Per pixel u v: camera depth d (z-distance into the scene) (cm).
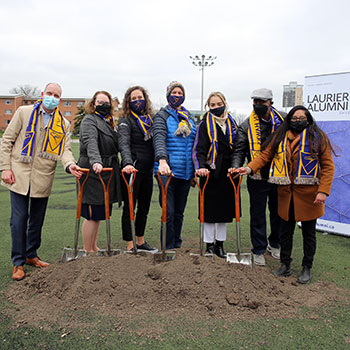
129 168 342
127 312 272
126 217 403
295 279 351
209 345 232
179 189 386
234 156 381
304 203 335
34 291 310
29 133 337
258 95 365
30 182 343
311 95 541
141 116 391
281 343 236
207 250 400
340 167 519
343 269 381
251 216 391
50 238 476
